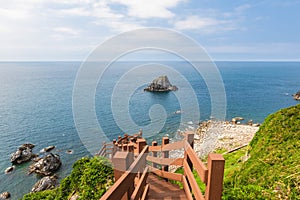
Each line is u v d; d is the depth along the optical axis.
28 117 26.69
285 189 2.76
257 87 49.03
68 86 37.66
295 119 4.17
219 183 1.84
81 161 7.32
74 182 6.85
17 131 22.34
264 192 2.84
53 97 33.56
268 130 4.61
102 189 5.64
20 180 13.76
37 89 42.47
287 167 3.20
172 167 8.01
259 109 28.77
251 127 15.99
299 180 2.76
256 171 3.65
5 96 42.41
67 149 16.95
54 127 22.02
